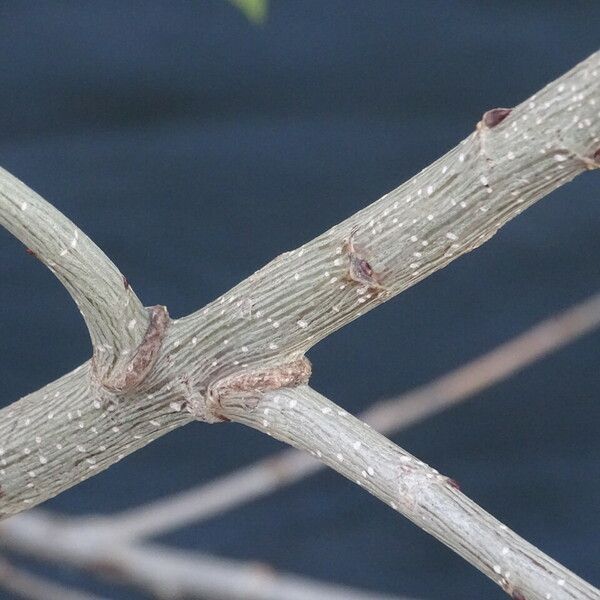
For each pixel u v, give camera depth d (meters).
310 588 0.65
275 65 1.33
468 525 0.44
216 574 0.66
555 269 1.28
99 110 1.32
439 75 1.33
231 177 1.31
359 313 0.46
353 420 0.45
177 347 0.47
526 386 1.25
